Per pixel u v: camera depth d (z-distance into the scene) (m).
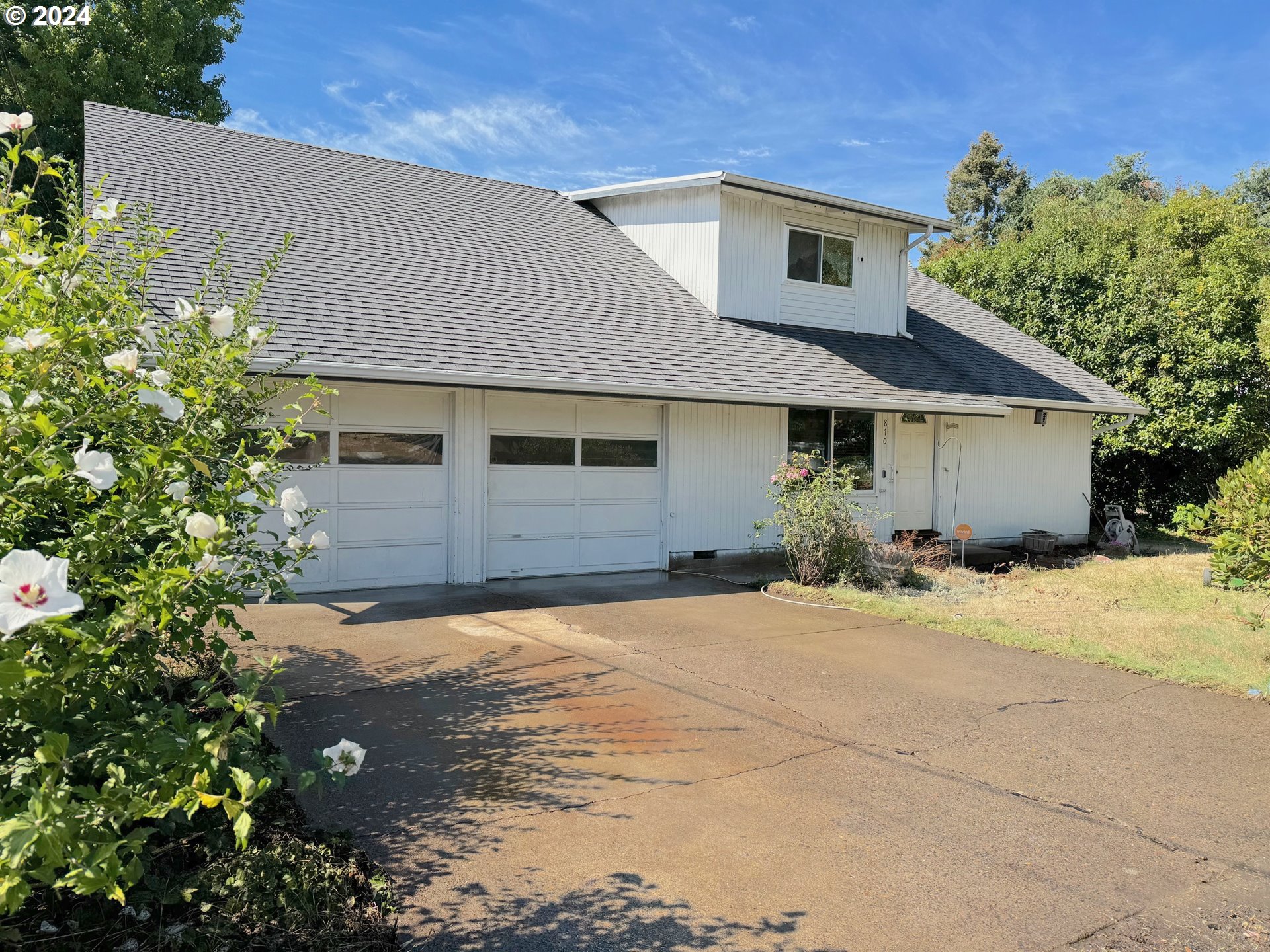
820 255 13.69
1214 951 2.97
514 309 10.39
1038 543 14.33
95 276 3.66
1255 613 8.74
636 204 13.98
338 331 8.47
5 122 3.05
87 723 2.58
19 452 2.35
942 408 12.11
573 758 4.55
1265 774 4.58
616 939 2.92
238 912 2.80
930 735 5.07
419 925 2.96
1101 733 5.17
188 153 11.05
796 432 12.38
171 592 2.41
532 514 10.19
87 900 2.81
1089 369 18.25
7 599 1.84
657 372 10.14
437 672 6.09
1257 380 16.69
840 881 3.36
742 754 4.70
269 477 3.42
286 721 4.99
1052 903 3.24
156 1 18.27
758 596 9.50
